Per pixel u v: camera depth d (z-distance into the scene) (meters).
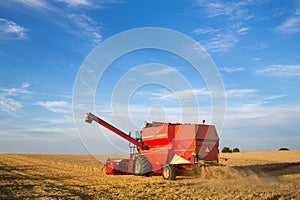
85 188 13.38
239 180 15.94
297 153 55.97
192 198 10.79
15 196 11.41
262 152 61.09
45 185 14.30
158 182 15.30
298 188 13.35
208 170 16.55
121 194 11.65
